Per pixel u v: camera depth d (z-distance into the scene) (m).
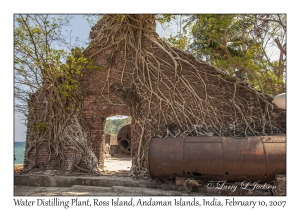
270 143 6.30
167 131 8.03
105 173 8.61
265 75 8.95
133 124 8.45
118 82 8.86
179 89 8.37
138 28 8.74
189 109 8.19
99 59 9.16
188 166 6.45
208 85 8.23
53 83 8.90
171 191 6.77
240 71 10.11
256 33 10.34
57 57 8.70
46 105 9.08
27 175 8.09
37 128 9.02
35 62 8.63
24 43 8.74
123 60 8.95
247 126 7.74
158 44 8.58
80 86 9.07
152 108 8.40
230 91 8.09
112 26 9.12
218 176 6.39
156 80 8.54
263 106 7.90
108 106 8.82
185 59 8.51
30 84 9.05
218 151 6.37
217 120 7.95
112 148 19.11
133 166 8.15
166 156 6.59
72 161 8.63
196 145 6.60
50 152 8.84
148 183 7.25
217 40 10.12
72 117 8.93
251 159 6.14
